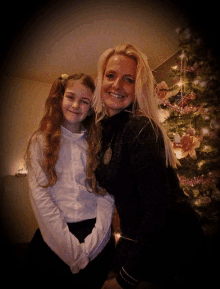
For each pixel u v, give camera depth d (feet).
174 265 2.63
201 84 7.27
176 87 7.87
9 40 7.60
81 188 2.97
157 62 10.78
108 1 6.73
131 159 2.52
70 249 2.53
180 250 2.65
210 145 7.41
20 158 12.38
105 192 3.29
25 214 10.48
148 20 7.71
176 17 7.57
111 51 3.13
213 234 6.70
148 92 2.92
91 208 3.12
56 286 2.57
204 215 7.24
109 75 3.01
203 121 7.66
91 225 2.98
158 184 2.25
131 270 2.23
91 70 11.42
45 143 2.90
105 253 2.98
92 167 3.05
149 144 2.36
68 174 2.95
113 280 2.65
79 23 7.47
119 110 3.12
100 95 3.24
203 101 7.49
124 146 2.68
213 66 7.15
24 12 6.16
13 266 6.55
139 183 2.41
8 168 12.09
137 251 2.24
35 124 12.86
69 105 2.98
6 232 9.81
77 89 2.99
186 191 7.50
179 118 7.79
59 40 8.36
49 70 11.38
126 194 2.81
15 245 9.09
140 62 2.91
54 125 3.04
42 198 2.69
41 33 7.73
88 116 3.40
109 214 3.15
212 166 7.30
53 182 2.80
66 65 10.79
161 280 2.64
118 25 7.94
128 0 6.87
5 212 10.34
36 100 12.87
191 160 7.75
